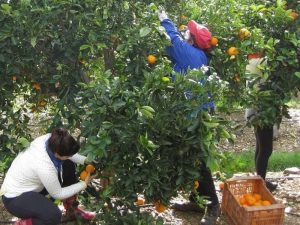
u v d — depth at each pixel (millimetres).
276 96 4086
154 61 3480
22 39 3430
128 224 3430
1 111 3857
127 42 3363
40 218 3494
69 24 3400
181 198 4594
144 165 3242
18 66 3549
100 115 3113
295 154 6406
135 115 3088
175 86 3133
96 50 3520
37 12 3275
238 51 3846
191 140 3141
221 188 4406
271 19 4016
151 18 3459
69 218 4117
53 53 3660
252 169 5988
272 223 3865
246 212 3793
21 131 4070
